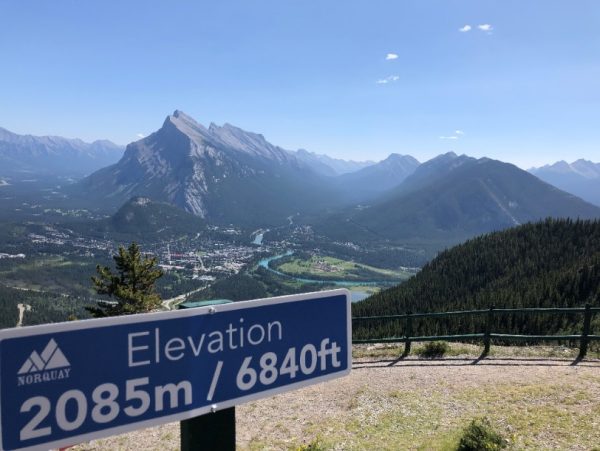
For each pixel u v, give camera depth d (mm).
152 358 2158
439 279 96000
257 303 2490
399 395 9234
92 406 2002
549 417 7562
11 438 1820
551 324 31250
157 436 8695
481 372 10266
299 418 8672
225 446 2492
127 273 30016
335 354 2777
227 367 2381
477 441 6551
